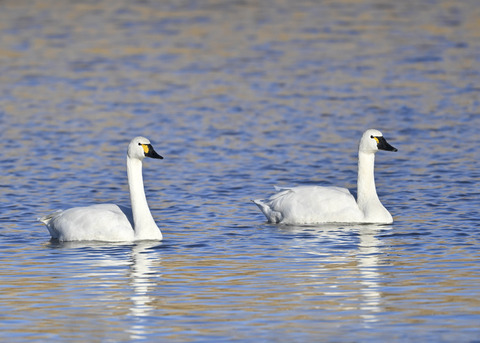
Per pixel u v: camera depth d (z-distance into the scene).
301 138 29.44
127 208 19.58
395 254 17.27
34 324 13.53
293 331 13.11
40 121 32.31
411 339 12.73
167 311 14.05
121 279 15.76
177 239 18.67
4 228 19.70
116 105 34.97
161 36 50.06
